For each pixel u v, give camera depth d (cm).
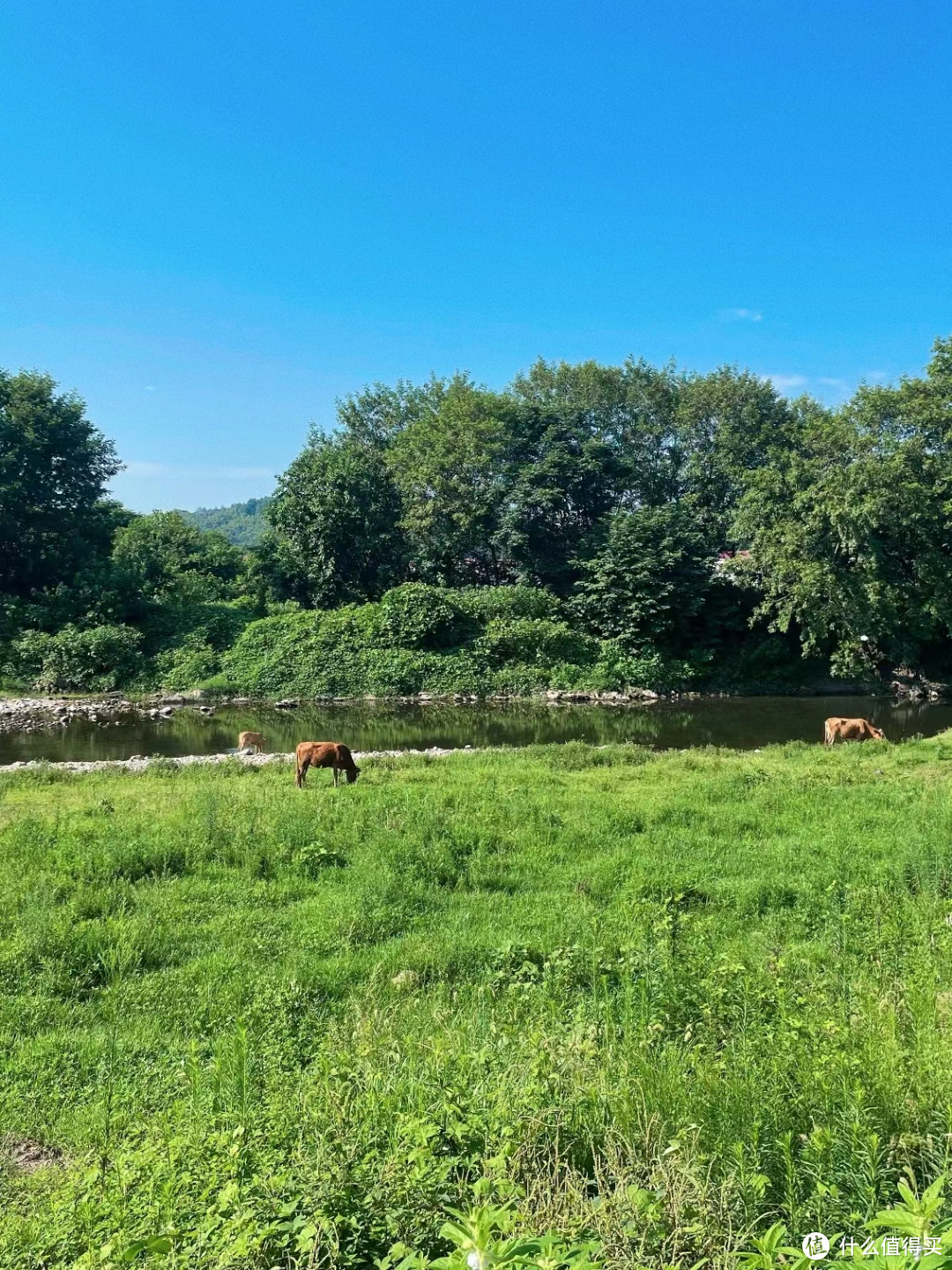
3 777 1612
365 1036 494
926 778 1530
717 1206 302
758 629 3947
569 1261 211
